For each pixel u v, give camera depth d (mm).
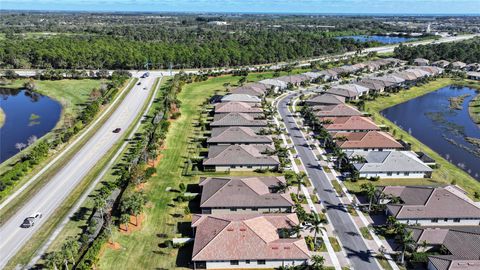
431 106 149625
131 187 75688
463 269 54562
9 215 70438
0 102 149375
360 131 112875
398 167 86812
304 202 76438
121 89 160375
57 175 85750
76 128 110375
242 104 129625
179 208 73875
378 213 73000
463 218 68500
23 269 56969
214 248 58375
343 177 87000
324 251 62312
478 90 172875
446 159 101125
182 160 94625
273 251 58188
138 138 107312
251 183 75938
